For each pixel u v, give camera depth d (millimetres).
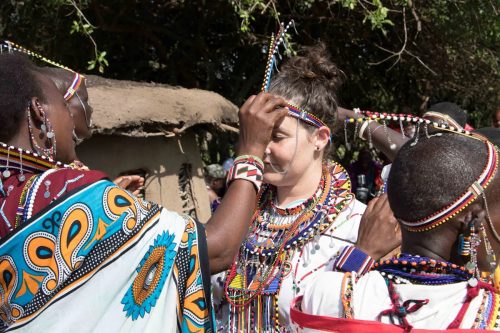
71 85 2197
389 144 2338
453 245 1324
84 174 1401
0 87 1399
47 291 1328
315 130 2027
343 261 1729
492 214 1303
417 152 1348
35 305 1327
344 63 8312
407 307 1287
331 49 7945
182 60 8312
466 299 1278
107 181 1425
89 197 1367
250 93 8430
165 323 1446
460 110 3217
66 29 6977
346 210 2059
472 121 8953
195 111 4590
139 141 4578
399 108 8992
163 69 8648
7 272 1343
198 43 7918
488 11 6945
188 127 4527
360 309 1330
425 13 7082
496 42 7773
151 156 4672
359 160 5020
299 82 2027
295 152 2004
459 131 1376
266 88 2037
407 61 8008
